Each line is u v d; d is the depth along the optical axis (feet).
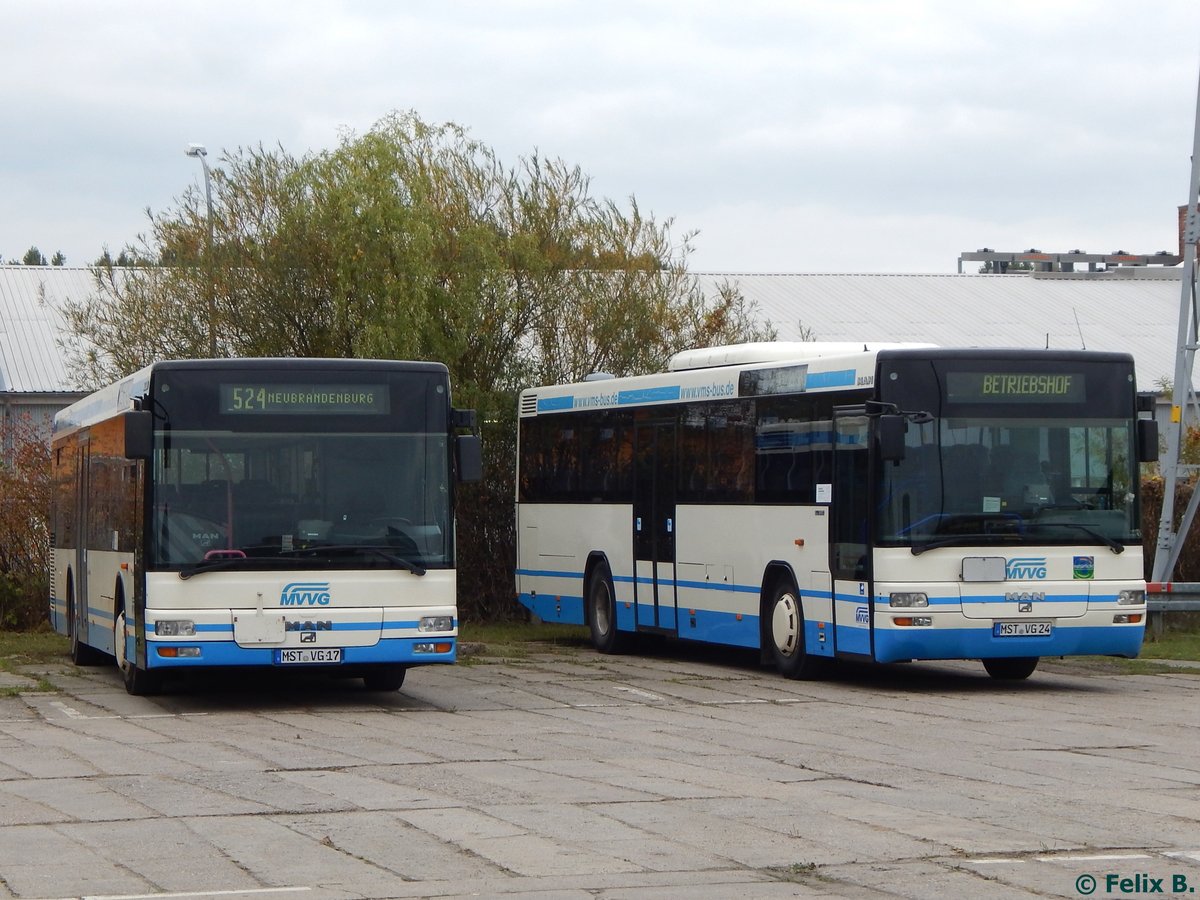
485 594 103.14
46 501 98.32
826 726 51.42
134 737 48.70
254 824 33.65
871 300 173.78
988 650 59.77
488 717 54.24
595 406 82.33
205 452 54.80
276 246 95.86
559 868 29.27
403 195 95.45
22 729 50.90
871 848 30.96
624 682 66.54
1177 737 48.52
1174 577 96.02
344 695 61.72
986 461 60.34
